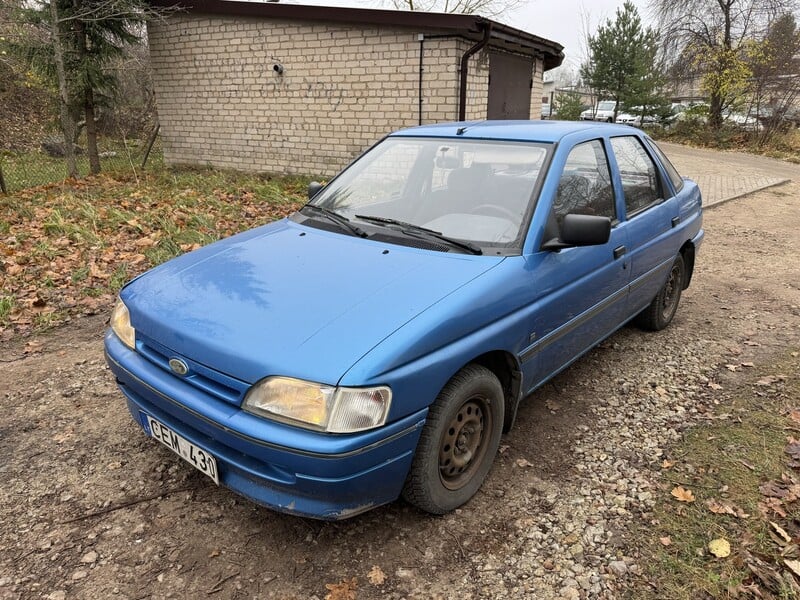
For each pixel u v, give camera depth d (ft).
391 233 9.91
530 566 7.68
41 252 19.80
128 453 9.95
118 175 37.32
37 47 36.01
